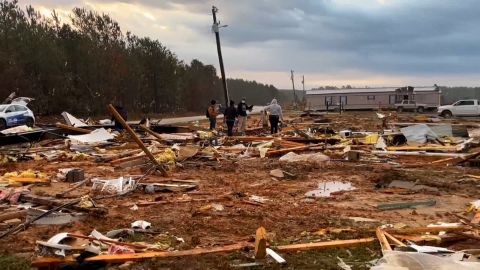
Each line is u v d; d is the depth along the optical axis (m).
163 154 15.09
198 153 16.62
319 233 7.55
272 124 26.38
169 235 7.51
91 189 11.19
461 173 13.77
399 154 17.38
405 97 65.00
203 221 8.27
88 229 7.79
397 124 30.67
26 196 9.44
